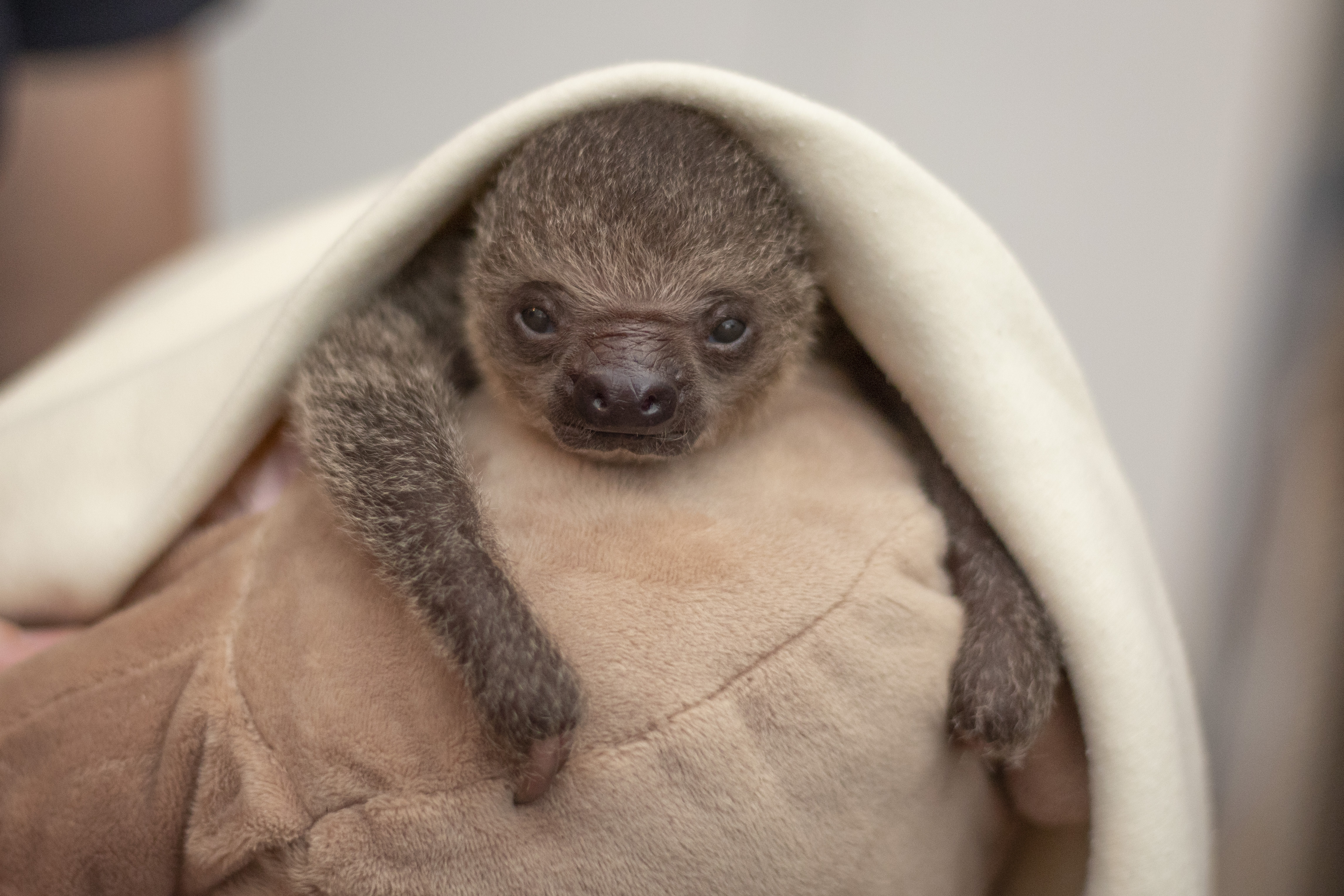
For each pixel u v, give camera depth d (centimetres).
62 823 30
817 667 29
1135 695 31
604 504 31
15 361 78
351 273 33
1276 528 66
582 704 29
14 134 77
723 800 29
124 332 42
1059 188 73
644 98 32
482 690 29
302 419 33
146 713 30
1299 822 54
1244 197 70
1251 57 68
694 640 29
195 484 33
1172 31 69
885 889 30
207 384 35
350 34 79
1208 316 72
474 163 32
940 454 33
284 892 29
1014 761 31
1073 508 31
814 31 73
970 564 32
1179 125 70
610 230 34
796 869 29
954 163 74
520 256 34
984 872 33
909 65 73
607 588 30
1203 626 73
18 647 34
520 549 30
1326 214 69
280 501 32
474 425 34
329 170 83
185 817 30
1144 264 72
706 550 30
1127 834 31
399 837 29
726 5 74
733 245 34
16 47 55
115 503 34
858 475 32
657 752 29
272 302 36
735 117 32
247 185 84
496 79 78
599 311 34
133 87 80
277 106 82
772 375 35
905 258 31
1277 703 61
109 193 82
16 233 79
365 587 31
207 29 81
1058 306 74
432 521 31
